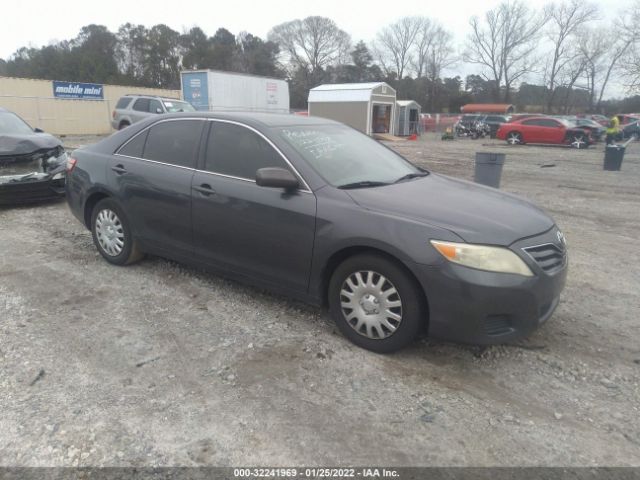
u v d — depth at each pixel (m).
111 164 4.87
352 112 31.62
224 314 4.05
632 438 2.73
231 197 3.96
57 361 3.32
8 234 6.19
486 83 82.44
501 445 2.64
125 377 3.16
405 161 4.74
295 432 2.70
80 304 4.19
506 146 25.69
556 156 19.67
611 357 3.59
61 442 2.58
